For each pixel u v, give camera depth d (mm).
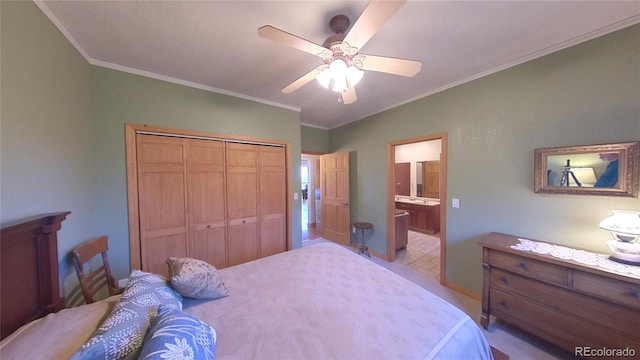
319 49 1306
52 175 1395
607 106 1592
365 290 1409
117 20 1475
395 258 3557
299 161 3430
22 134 1157
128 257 2176
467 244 2439
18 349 744
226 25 1545
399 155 6082
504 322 1973
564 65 1775
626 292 1267
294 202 3408
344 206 4168
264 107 3064
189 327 797
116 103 2094
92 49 1822
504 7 1378
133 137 2188
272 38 1184
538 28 1584
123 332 793
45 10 1332
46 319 929
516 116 2045
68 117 1602
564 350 1637
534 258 1609
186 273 1259
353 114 3760
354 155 4059
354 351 920
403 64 1406
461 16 1454
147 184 2285
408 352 914
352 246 4109
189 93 2486
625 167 1505
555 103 1826
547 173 1854
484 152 2275
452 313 1171
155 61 2039
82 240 1758
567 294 1495
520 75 2014
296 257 1983
